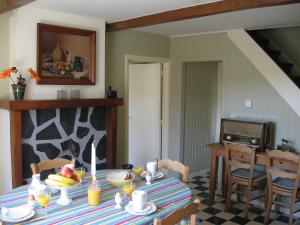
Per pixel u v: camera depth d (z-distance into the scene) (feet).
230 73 14.93
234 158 13.00
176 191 8.06
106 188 8.14
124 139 15.40
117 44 14.51
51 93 11.78
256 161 12.32
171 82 17.28
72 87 12.40
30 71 10.68
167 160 9.90
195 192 15.46
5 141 11.49
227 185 13.96
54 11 11.50
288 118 13.20
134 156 18.76
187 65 17.08
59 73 11.87
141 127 18.26
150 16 11.84
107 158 13.89
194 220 6.48
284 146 12.65
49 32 11.43
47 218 6.31
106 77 14.20
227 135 13.79
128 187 7.59
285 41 15.89
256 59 13.88
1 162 11.55
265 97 13.84
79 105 12.00
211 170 13.74
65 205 6.98
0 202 7.07
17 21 10.67
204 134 18.67
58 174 7.21
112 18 12.65
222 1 9.52
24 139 11.19
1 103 10.77
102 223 6.16
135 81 18.29
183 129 17.21
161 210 6.86
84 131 12.98
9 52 11.25
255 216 12.75
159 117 17.38
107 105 13.06
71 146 12.56
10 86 11.14
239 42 14.43
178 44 16.81
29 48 11.04
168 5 10.32
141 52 15.62
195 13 10.28
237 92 14.76
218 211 13.16
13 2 8.80
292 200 11.37
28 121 11.23
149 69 17.57
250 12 11.00
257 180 12.51
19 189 7.93
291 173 11.21
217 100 18.92
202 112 18.37
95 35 12.76
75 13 11.82
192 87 17.52
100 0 9.86
